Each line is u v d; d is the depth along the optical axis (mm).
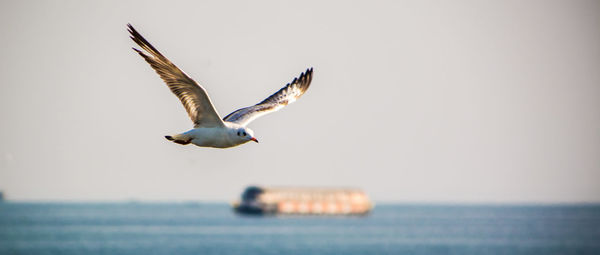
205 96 16406
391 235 108438
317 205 142125
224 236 101188
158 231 114000
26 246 86375
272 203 143625
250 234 106062
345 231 114688
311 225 128625
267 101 19297
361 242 94562
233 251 80375
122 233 108312
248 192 147375
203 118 17000
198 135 17062
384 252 82312
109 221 150500
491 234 115875
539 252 85625
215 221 146750
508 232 121875
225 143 17250
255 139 17469
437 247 90062
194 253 77562
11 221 144750
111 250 80938
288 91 19516
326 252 80562
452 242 97750
